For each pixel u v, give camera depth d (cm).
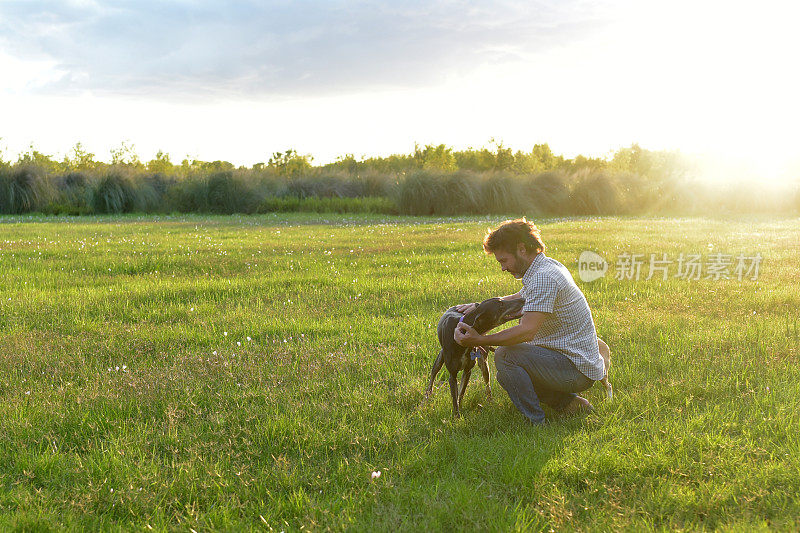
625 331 629
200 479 336
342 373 507
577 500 315
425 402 443
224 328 659
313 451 370
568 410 432
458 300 784
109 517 305
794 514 295
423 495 318
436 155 4775
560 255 1188
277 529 293
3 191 2828
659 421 405
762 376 486
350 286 888
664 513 303
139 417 425
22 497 320
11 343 589
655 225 2045
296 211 3114
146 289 859
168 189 3272
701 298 798
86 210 2930
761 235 1616
